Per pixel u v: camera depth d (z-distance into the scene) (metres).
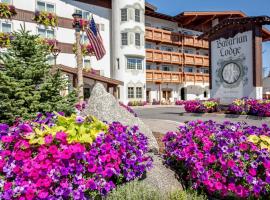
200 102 19.97
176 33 42.31
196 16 42.25
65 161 3.43
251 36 18.19
